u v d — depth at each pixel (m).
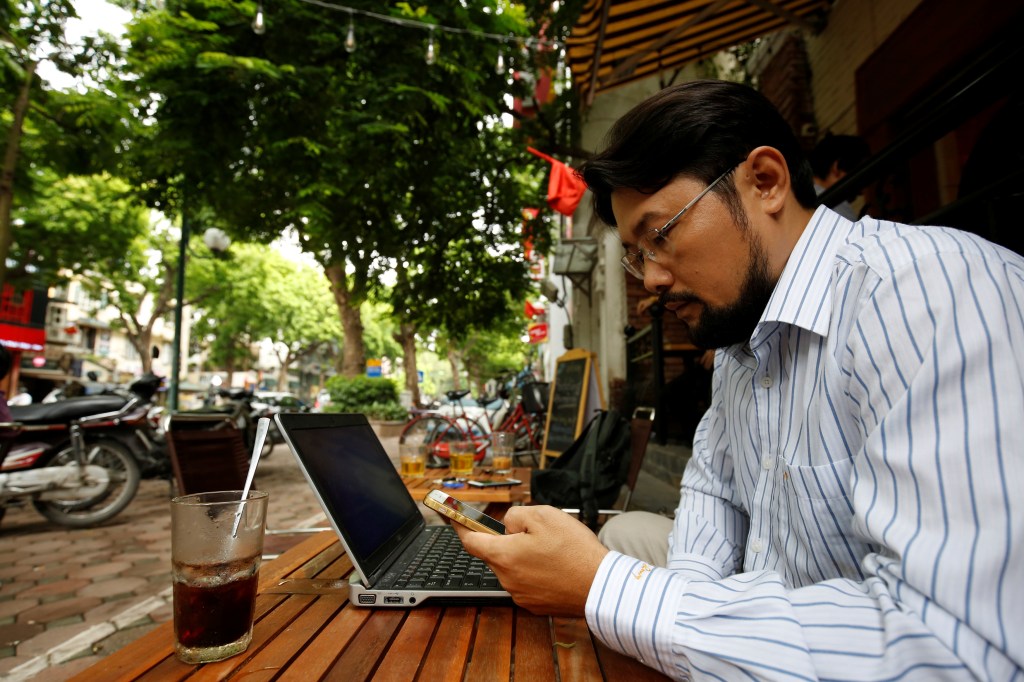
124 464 5.38
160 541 4.69
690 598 0.76
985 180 2.57
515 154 7.77
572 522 0.88
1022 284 0.74
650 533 1.60
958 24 3.44
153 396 6.57
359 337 17.45
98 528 5.14
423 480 2.87
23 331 24.58
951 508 0.63
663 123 0.97
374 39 5.57
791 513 1.00
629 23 4.88
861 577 0.90
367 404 16.20
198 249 25.25
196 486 2.92
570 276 13.51
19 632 2.90
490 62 6.14
